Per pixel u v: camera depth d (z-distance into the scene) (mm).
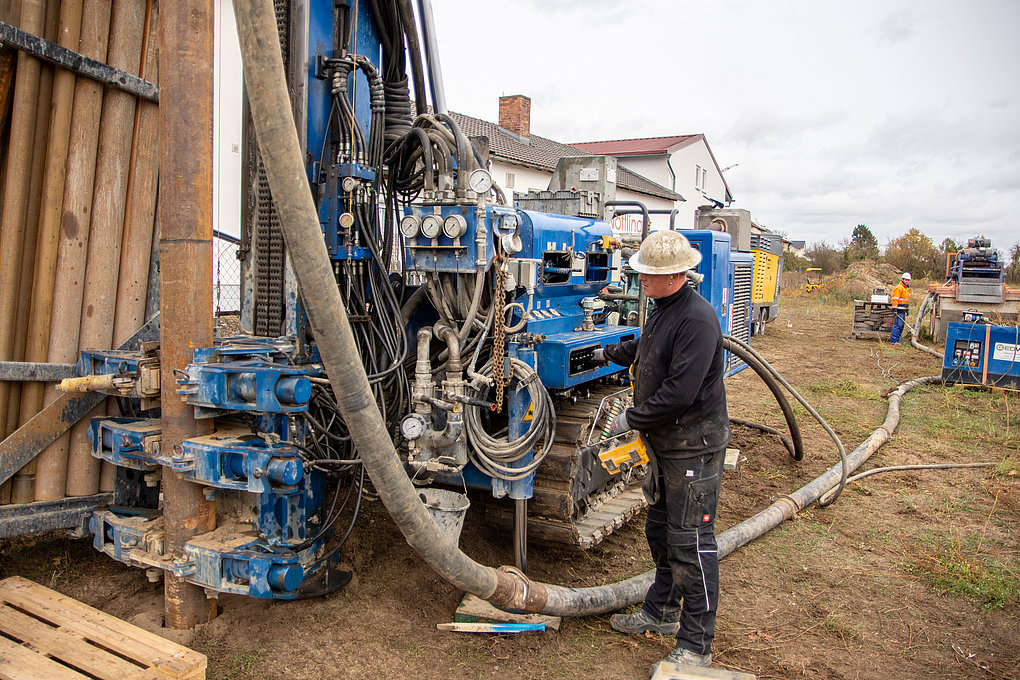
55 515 3551
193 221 2973
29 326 3512
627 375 4992
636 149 29031
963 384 9734
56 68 3428
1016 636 3576
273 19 2342
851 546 4637
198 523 3156
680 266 2980
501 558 4055
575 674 3102
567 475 3752
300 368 3090
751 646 3428
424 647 3195
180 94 2895
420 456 3518
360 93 3875
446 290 3654
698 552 3084
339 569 3680
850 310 23312
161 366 3059
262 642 3125
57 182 3475
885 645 3473
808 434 7359
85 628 2867
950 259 15344
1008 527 4977
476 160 3578
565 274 4289
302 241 2426
